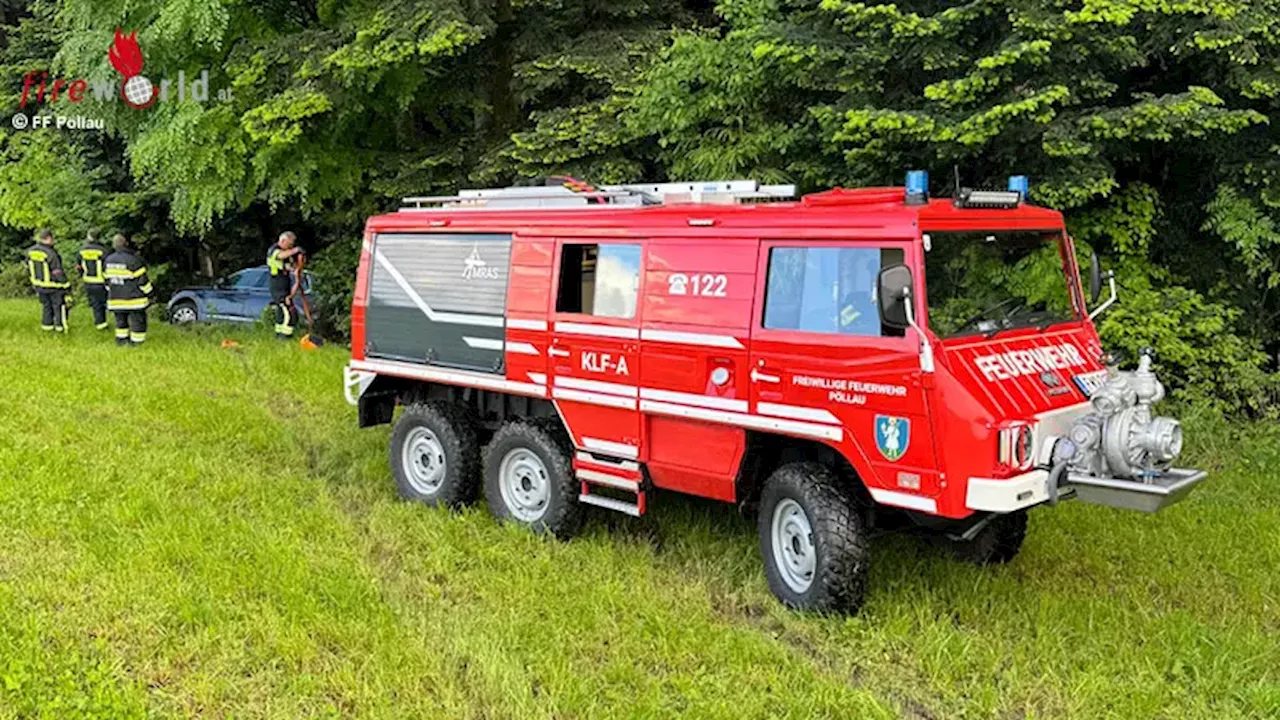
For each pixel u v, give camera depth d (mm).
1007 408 5062
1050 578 6281
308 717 4535
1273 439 8852
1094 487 5090
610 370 6359
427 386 7980
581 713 4621
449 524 7055
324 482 8062
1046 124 8531
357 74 12945
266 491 7680
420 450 7746
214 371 12797
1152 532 7047
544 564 6285
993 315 5578
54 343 14922
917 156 9398
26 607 5414
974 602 5801
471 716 4605
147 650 5047
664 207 6246
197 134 14266
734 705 4668
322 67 13094
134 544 6359
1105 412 5156
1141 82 9711
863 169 9578
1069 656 5199
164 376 12383
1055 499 5180
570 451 6824
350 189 14711
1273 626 5691
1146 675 5004
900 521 5859
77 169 20547
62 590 5629
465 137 14727
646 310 6168
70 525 6734
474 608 5703
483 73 14445
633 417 6301
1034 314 5918
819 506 5508
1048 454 5172
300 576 5918
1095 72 8750
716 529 6984
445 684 4816
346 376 8086
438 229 7383
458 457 7383
